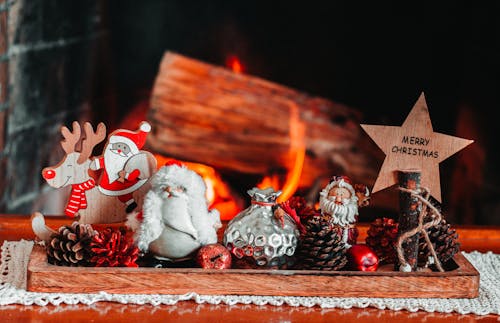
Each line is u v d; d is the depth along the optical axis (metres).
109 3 2.03
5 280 1.06
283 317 1.00
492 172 1.81
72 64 1.85
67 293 1.03
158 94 2.02
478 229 1.30
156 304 1.02
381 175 1.09
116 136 1.11
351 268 1.08
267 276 1.04
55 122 1.80
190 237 1.06
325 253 1.06
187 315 1.00
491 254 1.21
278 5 2.04
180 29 2.04
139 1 2.03
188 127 2.00
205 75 2.03
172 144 1.99
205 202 1.08
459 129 1.95
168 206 1.06
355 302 1.03
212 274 1.03
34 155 1.72
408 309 1.03
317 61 2.04
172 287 1.03
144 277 1.03
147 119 2.02
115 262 1.05
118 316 0.99
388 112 2.03
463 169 1.92
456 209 1.93
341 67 2.04
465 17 1.94
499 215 1.80
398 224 1.09
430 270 1.10
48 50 1.75
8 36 1.59
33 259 1.05
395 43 2.02
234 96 2.01
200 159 1.98
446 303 1.04
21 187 1.67
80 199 1.11
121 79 2.05
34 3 1.69
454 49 1.97
